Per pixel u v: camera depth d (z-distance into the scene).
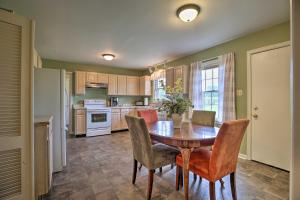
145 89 6.00
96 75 5.36
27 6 2.05
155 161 1.82
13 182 1.41
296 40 0.83
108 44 3.46
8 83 1.37
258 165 2.70
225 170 1.62
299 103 0.82
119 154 3.26
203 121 2.61
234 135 1.55
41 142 1.79
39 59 4.25
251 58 2.90
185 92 4.16
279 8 2.11
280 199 1.78
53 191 1.95
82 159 2.99
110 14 2.27
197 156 1.83
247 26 2.62
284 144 2.50
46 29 2.73
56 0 1.94
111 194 1.89
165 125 2.44
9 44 1.37
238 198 1.80
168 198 1.82
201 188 2.03
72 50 3.89
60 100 2.53
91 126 4.90
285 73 2.49
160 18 2.37
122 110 5.62
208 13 2.22
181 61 4.52
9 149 1.38
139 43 3.40
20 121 1.42
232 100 3.14
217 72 3.57
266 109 2.71
